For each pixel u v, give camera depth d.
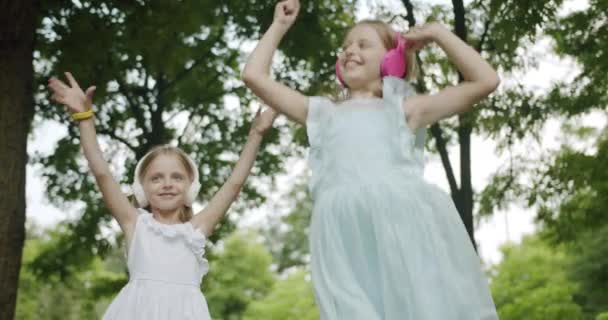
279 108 3.52
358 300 3.03
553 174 12.23
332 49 12.05
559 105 11.73
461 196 11.13
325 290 3.12
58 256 14.10
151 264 4.18
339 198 3.26
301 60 12.34
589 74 12.09
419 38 3.45
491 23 11.43
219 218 4.37
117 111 13.66
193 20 11.77
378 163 3.29
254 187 14.21
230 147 13.75
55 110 13.03
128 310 4.09
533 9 10.34
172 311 4.10
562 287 19.17
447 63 11.36
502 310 19.22
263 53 3.54
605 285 21.97
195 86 13.76
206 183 13.28
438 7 11.74
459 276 3.13
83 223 13.60
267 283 34.38
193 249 4.29
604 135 13.16
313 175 3.42
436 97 3.40
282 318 26.80
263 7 12.29
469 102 3.35
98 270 21.14
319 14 12.54
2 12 9.04
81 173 13.78
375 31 3.63
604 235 21.83
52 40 11.41
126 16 11.27
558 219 12.51
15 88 8.96
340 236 3.20
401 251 3.09
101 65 12.12
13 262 8.59
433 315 3.01
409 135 3.33
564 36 12.16
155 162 4.32
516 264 23.70
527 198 12.38
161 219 4.36
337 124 3.44
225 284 33.75
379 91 3.62
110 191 4.20
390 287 3.04
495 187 12.43
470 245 3.24
